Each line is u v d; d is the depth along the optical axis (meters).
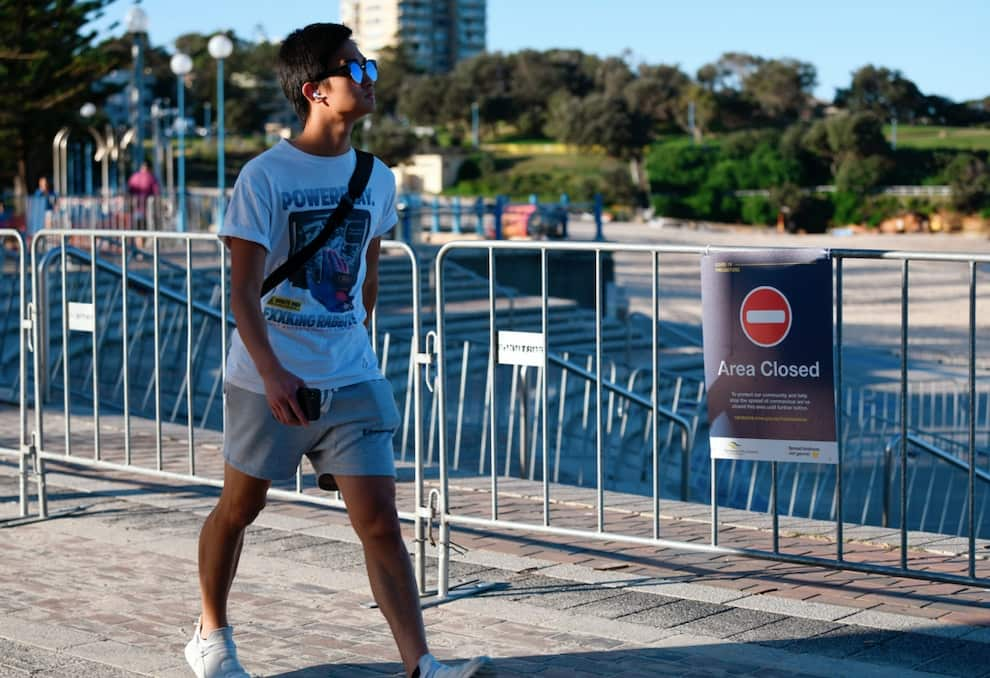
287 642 4.31
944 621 4.54
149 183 24.77
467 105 147.62
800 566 5.41
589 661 4.10
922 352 24.59
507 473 9.12
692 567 5.40
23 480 6.30
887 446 9.13
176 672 3.98
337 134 3.64
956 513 11.12
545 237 29.23
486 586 5.04
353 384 3.69
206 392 12.30
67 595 4.91
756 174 100.12
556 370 13.12
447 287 20.92
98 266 10.63
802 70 148.12
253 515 3.83
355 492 3.64
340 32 3.62
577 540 5.94
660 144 117.12
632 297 31.62
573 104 121.81
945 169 100.06
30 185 48.81
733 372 4.67
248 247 3.52
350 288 3.70
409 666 3.56
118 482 7.22
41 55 34.16
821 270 4.46
